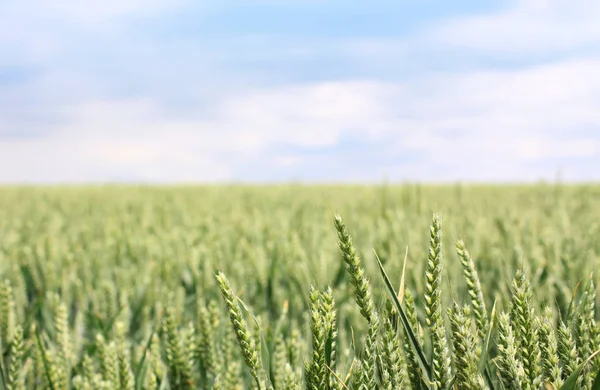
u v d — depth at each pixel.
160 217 11.50
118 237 7.43
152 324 3.89
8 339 3.19
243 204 14.87
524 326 1.65
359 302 1.66
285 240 6.31
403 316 1.67
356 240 6.12
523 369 1.63
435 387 1.62
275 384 2.38
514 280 1.72
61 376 2.56
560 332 1.73
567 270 4.42
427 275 1.65
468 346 1.58
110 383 2.37
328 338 1.65
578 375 1.52
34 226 9.77
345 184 26.91
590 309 1.81
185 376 2.57
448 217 7.40
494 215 8.65
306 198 16.44
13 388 2.40
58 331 2.96
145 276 5.04
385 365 1.66
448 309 1.63
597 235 6.27
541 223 7.84
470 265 1.72
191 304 4.29
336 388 1.64
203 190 24.09
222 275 1.70
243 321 1.70
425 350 2.19
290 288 4.72
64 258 6.08
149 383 2.43
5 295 3.24
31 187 29.98
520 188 21.05
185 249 6.03
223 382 2.46
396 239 5.62
